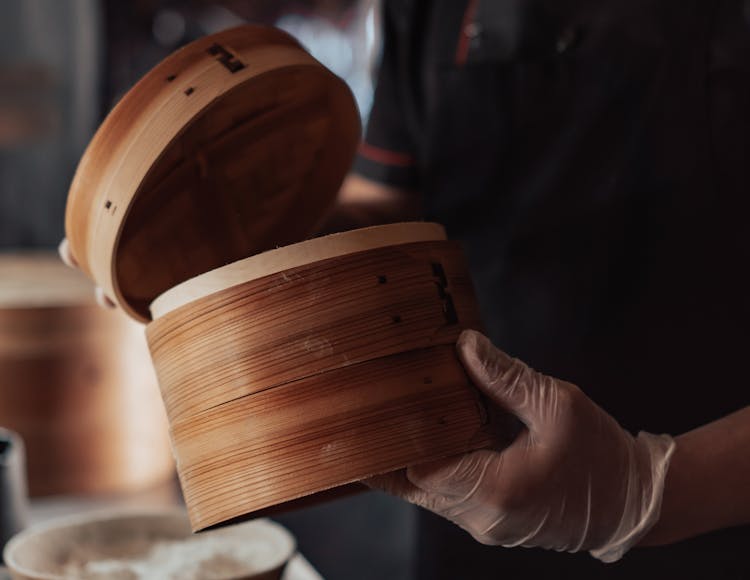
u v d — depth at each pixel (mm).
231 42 737
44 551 924
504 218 1185
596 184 1117
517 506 685
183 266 847
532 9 1151
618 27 1103
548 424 680
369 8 2445
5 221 2943
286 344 644
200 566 905
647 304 1090
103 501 1402
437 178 1231
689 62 1055
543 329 1151
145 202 788
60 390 1353
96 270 756
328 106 884
